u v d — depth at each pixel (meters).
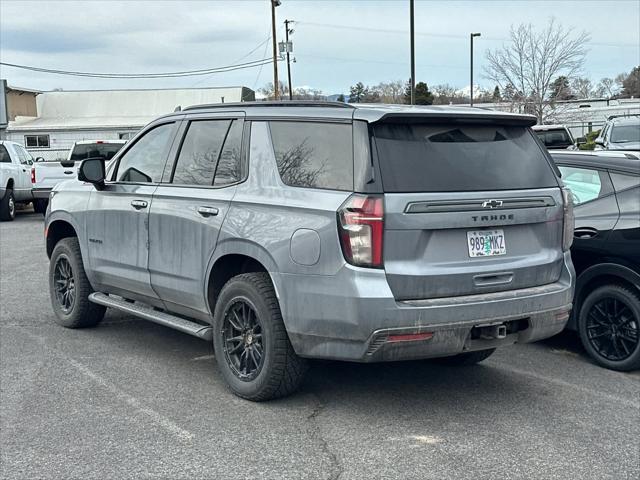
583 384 5.57
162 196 5.72
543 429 4.62
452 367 5.95
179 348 6.43
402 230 4.30
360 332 4.27
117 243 6.25
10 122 44.81
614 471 4.02
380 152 4.38
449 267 4.44
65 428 4.57
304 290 4.49
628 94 66.19
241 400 5.08
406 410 4.92
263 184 4.94
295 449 4.27
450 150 4.61
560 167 6.59
